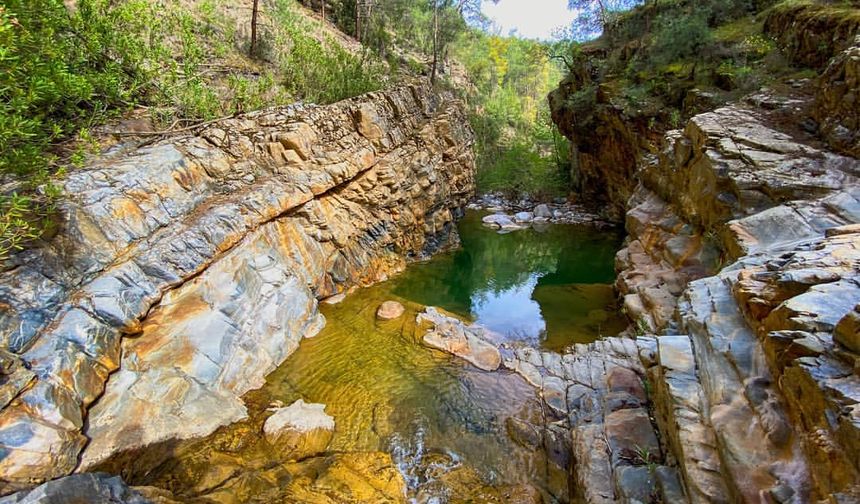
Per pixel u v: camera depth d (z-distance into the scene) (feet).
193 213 27.84
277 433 21.21
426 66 89.66
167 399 20.52
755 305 15.66
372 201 44.78
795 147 30.30
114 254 22.40
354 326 33.17
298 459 20.35
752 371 14.53
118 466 17.43
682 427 14.87
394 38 91.81
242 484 18.02
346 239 40.40
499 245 67.31
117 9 30.89
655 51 58.75
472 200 90.38
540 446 22.41
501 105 135.85
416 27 105.60
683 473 14.60
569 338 34.83
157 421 19.60
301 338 30.40
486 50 163.53
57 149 24.98
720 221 30.07
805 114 34.76
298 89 46.52
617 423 20.98
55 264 19.88
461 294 46.37
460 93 98.07
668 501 14.56
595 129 71.05
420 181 52.54
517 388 27.04
